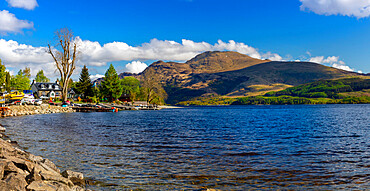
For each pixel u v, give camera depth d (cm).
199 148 2067
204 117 6875
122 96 15388
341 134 3077
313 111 11225
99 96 12225
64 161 1562
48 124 3847
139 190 1108
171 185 1176
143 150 1956
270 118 6538
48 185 938
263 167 1491
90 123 4238
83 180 1191
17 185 872
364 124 4575
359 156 1794
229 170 1426
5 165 978
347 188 1160
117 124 4203
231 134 3000
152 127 3797
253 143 2338
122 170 1397
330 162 1619
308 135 2962
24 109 6359
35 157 1388
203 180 1254
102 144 2188
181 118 6278
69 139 2428
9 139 2272
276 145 2236
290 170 1434
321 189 1145
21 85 12000
